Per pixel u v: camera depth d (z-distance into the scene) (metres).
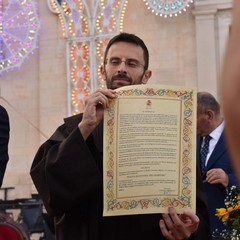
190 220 2.93
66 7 13.62
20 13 13.55
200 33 13.34
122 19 13.18
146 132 2.92
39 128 14.02
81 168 2.93
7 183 13.88
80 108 13.48
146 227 3.10
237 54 0.79
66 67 13.71
